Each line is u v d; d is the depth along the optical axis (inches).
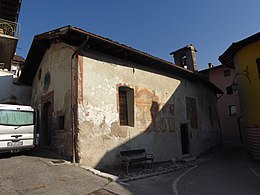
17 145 334.3
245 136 551.8
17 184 215.3
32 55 510.6
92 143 338.6
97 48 381.7
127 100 430.0
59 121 383.2
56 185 219.5
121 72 413.4
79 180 240.1
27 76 614.9
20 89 649.0
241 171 370.0
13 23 555.5
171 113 510.6
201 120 634.8
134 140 406.3
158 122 468.4
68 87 365.7
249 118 511.5
